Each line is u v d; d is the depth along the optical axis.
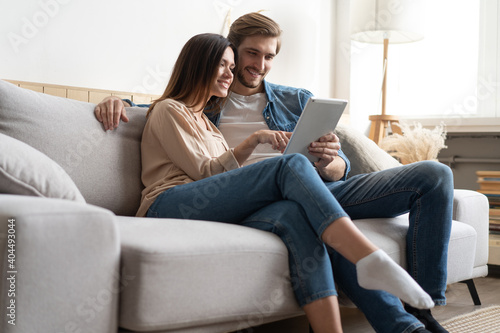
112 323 1.05
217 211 1.43
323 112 1.54
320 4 3.36
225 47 1.74
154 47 2.40
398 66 3.66
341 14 3.48
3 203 0.97
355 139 2.35
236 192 1.41
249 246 1.20
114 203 1.59
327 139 1.66
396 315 1.31
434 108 3.55
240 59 1.99
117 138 1.65
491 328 1.79
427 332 1.25
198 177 1.56
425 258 1.58
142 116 1.75
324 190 1.30
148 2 2.36
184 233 1.18
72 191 1.22
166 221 1.31
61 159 1.48
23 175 1.13
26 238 0.92
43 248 0.95
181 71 1.73
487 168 3.43
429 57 3.56
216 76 1.71
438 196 1.58
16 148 1.18
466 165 3.50
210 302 1.13
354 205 1.73
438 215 1.58
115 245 1.05
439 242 1.58
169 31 2.46
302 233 1.29
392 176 1.66
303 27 3.24
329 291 1.26
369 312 1.35
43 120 1.48
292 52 3.18
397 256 1.59
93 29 2.15
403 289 1.20
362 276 1.23
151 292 1.05
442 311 2.08
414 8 3.12
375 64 3.66
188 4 2.54
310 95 2.14
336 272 1.43
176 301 1.08
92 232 1.01
